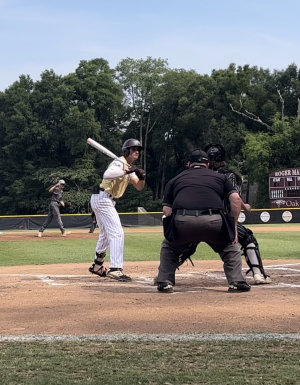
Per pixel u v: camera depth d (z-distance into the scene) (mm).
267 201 45312
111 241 7418
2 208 59594
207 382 3014
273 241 17094
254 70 58312
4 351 3678
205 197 5855
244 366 3299
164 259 6191
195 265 10070
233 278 6145
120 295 5922
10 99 58719
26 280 7543
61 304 5363
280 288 6461
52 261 11781
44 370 3254
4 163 59344
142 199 56000
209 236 5891
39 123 58094
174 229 5879
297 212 33250
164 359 3453
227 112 54656
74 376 3135
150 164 61938
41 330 4312
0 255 13180
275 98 55500
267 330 4211
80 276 8195
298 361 3398
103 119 60250
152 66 60281
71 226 30391
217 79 57156
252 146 45625
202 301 5453
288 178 34125
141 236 20391
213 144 6770
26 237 19547
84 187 55781
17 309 5145
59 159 59875
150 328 4309
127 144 7391
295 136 45406
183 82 58125
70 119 55344
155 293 6074
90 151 57000
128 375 3141
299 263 10352
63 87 57500
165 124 59031
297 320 4531
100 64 61062
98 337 4023
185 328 4297
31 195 57719
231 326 4344
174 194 6035
